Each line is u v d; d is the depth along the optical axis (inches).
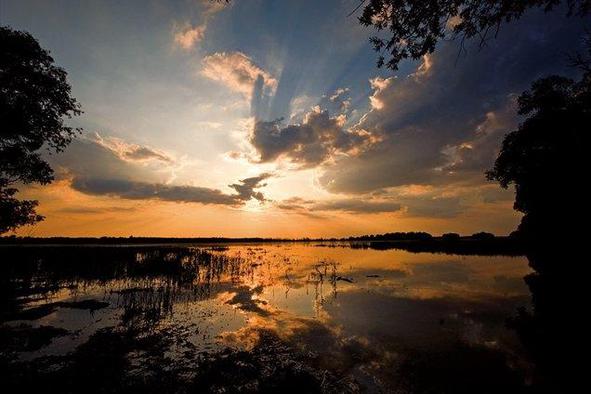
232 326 489.7
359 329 476.4
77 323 499.2
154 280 896.9
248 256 1691.7
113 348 395.9
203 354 380.8
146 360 361.4
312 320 522.6
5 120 602.2
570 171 926.4
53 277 917.2
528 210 1230.9
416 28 234.7
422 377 328.2
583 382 314.7
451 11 222.8
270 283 876.0
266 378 323.0
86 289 771.4
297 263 1380.4
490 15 218.7
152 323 501.4
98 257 1177.4
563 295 683.4
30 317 530.9
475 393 297.4
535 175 1084.5
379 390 302.7
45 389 296.8
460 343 421.4
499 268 1195.9
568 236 967.6
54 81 649.6
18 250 1390.3
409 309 594.6
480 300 667.4
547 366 350.9
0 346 400.5
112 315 544.4
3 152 639.8
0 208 735.7
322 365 354.6
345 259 1571.1
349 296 708.0
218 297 695.7
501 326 490.9
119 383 308.8
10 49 581.9
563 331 459.2
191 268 1031.0
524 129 1113.4
